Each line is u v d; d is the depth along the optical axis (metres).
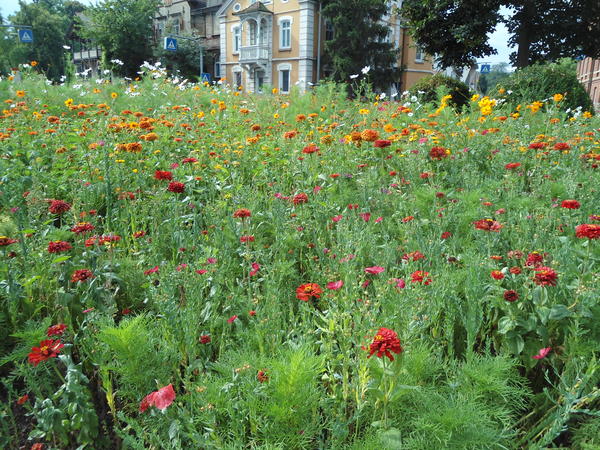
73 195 3.59
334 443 1.57
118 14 37.72
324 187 4.31
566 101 10.64
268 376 1.75
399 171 5.01
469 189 4.16
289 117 8.90
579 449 1.76
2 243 2.39
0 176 3.63
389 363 1.74
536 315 2.19
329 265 2.79
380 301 2.03
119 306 2.68
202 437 1.56
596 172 4.41
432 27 19.34
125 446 1.82
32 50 59.75
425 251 2.76
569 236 2.89
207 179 4.46
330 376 1.90
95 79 12.95
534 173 4.77
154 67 13.65
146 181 4.39
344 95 10.19
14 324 2.30
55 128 6.05
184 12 44.44
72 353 2.36
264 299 2.49
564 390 1.74
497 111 7.43
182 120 7.36
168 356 1.99
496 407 1.86
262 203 4.12
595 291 2.09
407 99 10.34
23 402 1.81
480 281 2.24
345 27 26.38
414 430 1.66
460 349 2.40
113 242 2.85
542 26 17.88
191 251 3.02
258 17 33.62
